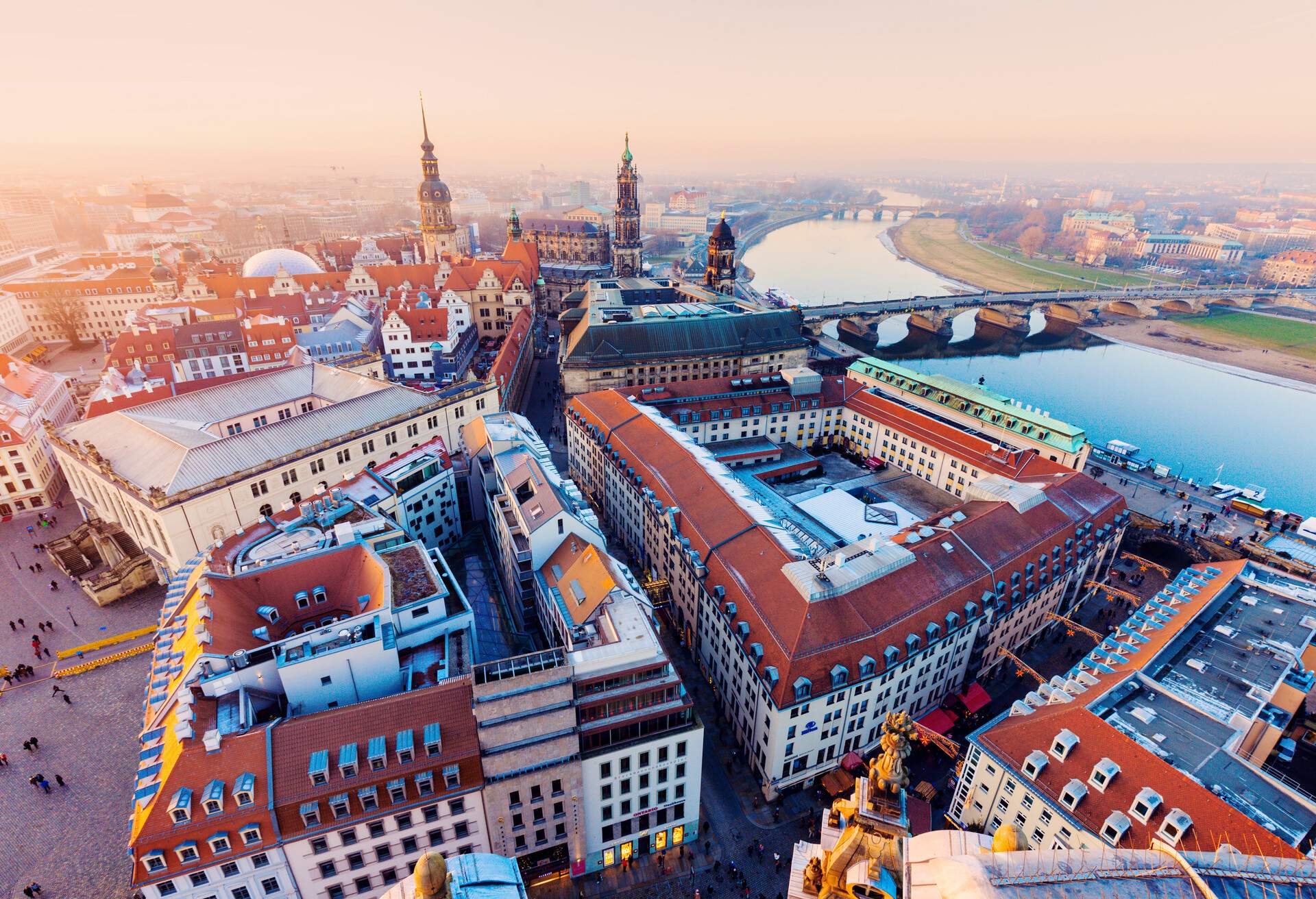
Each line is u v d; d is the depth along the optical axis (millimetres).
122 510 103875
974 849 22719
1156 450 188250
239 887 53938
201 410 121062
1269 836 49844
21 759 74000
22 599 99812
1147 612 82375
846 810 21234
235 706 59281
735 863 69125
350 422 117250
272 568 68938
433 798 56812
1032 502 99688
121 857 64250
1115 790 56469
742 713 80750
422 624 69188
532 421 178875
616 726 61500
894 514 128125
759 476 144125
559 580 77562
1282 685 71188
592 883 66938
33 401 137125
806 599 75625
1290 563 117188
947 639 81938
